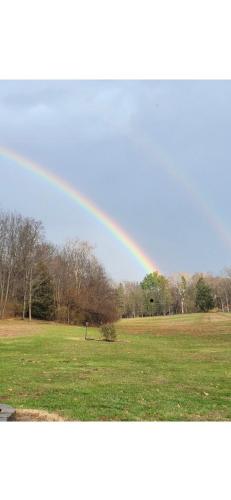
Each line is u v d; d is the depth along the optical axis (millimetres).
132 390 10375
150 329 46000
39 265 55719
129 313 96438
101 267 60438
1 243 56062
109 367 14906
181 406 8773
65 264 59406
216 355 20141
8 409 7211
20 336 29391
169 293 99250
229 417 7922
